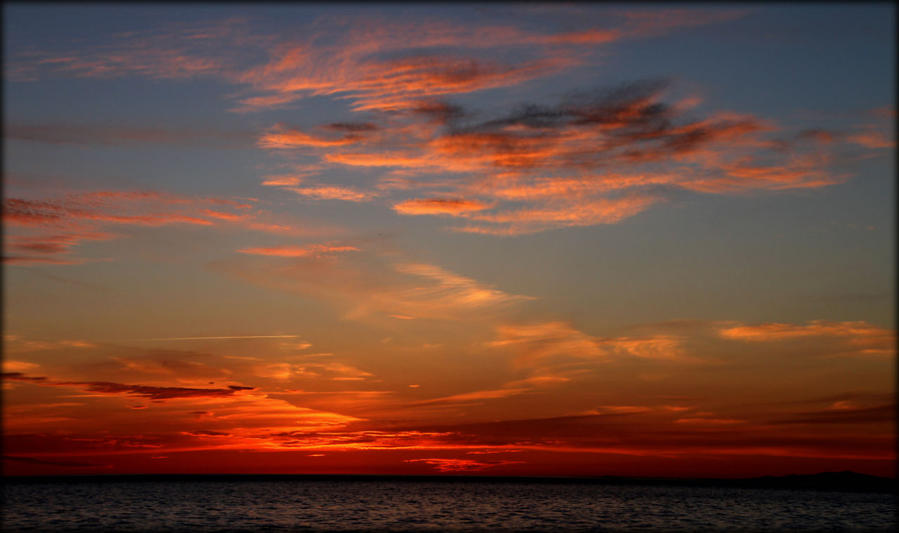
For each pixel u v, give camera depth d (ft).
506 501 456.86
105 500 437.17
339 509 380.58
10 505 390.21
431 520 320.91
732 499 489.67
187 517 327.06
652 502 451.94
